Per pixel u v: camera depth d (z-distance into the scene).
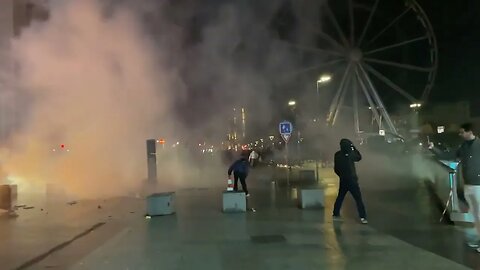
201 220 10.80
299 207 12.62
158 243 8.19
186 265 6.57
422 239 8.02
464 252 7.02
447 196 13.59
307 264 6.45
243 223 10.18
